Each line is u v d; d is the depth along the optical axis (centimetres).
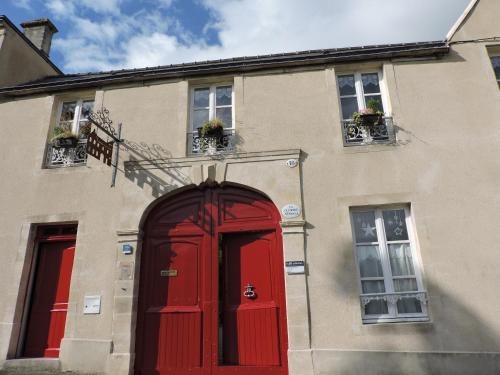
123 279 645
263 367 602
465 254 598
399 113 685
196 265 663
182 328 632
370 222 648
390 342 570
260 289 643
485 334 562
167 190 688
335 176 660
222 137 712
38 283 701
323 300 600
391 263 622
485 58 709
